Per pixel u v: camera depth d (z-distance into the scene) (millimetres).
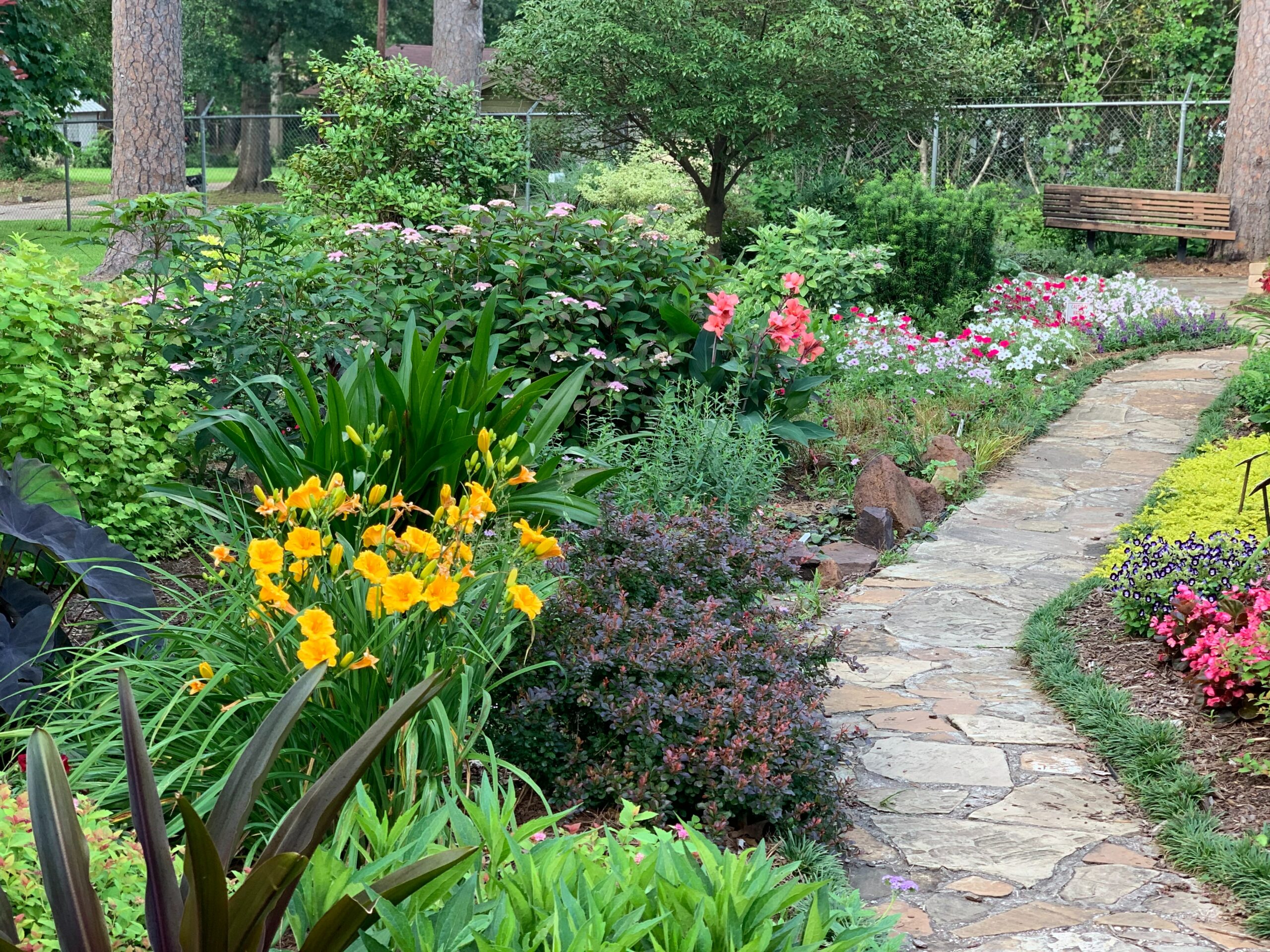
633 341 7348
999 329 10828
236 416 4660
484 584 3619
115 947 1971
